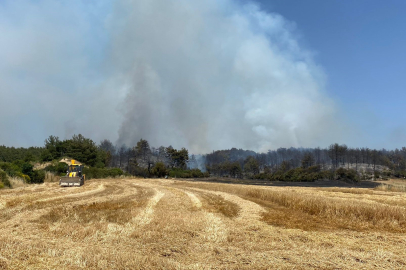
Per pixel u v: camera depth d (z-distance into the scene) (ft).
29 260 20.88
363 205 44.86
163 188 96.17
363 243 28.17
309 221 39.63
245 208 51.08
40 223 34.88
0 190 74.33
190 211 47.11
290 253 23.99
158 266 19.94
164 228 31.86
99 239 27.32
